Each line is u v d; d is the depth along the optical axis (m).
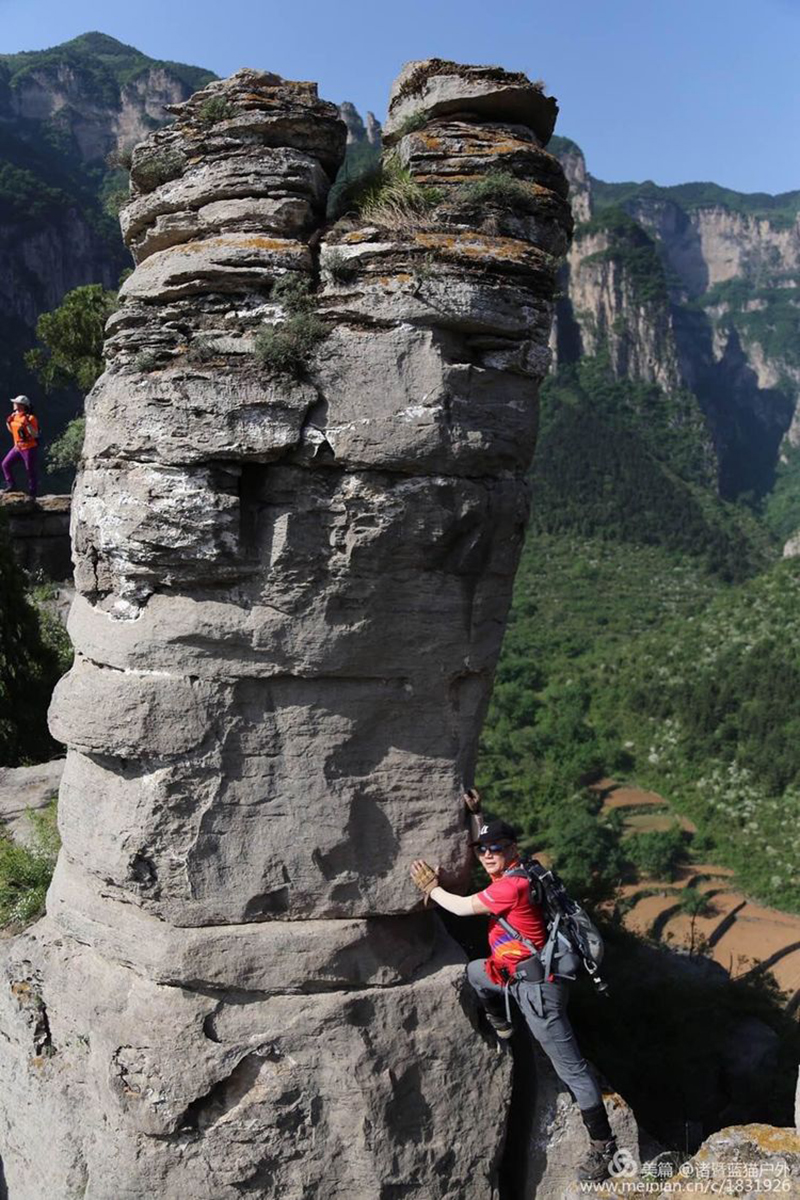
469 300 5.97
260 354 5.81
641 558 119.94
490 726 69.50
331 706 6.35
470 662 6.59
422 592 6.34
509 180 6.14
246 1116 6.18
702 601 104.81
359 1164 6.29
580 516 128.38
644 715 70.81
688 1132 8.80
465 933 8.89
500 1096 6.66
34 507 18.42
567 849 49.31
